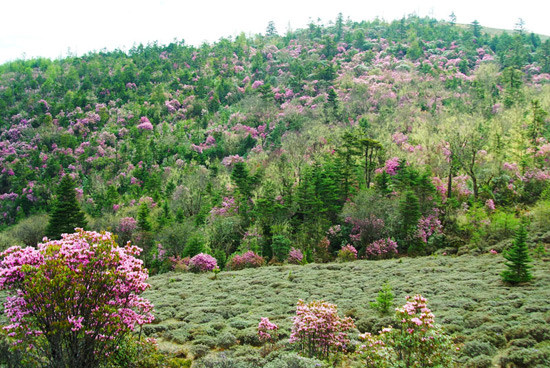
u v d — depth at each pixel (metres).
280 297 25.56
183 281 32.31
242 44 177.00
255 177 58.44
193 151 97.94
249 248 44.91
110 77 148.38
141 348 14.31
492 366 14.09
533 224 39.34
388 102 91.56
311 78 124.19
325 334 14.44
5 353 11.11
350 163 55.53
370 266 34.06
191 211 65.31
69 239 12.44
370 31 178.12
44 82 143.38
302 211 49.91
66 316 10.66
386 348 11.99
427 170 52.06
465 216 43.12
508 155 55.66
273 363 12.96
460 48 144.88
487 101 83.81
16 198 85.44
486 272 27.98
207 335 19.00
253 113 110.00
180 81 145.62
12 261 11.00
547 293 20.95
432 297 22.97
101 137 107.12
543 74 111.25
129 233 53.69
